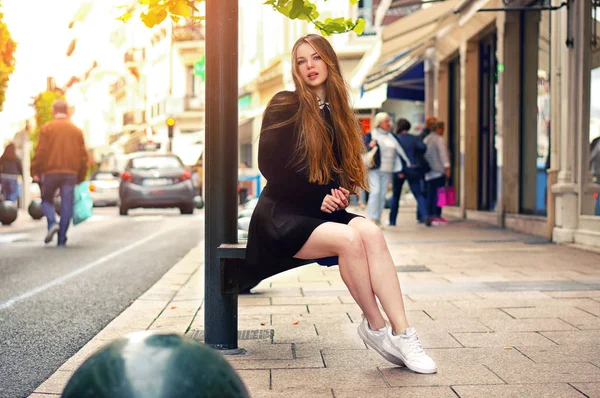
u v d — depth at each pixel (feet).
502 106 40.34
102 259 29.89
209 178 12.73
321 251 11.72
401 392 10.30
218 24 12.63
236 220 12.89
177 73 146.00
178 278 23.30
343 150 12.32
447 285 20.27
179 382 5.42
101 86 218.59
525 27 39.29
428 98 62.80
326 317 16.14
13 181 57.21
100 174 94.84
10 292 21.26
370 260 11.78
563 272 22.70
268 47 85.81
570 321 15.19
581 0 30.01
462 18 38.29
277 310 17.04
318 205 12.03
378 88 65.00
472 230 39.81
